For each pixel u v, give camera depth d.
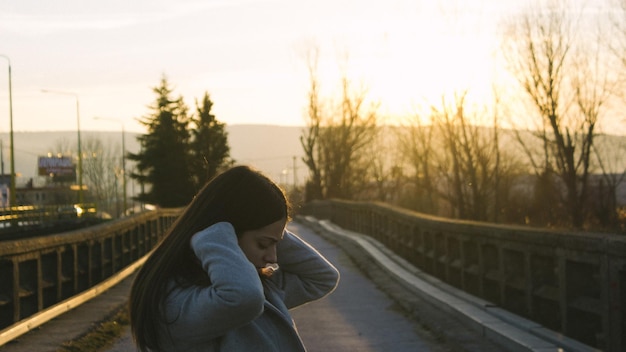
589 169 32.19
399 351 9.05
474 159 38.56
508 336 8.26
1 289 9.47
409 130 48.72
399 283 15.12
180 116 56.47
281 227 2.66
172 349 2.52
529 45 32.72
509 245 9.72
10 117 54.69
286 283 2.86
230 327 2.43
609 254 6.88
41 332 9.26
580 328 7.74
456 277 13.10
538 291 8.77
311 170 70.00
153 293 2.51
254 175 2.62
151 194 55.59
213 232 2.48
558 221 31.59
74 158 139.00
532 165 34.31
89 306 11.49
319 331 10.56
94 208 63.50
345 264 19.88
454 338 9.09
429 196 46.75
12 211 45.19
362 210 29.72
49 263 11.84
